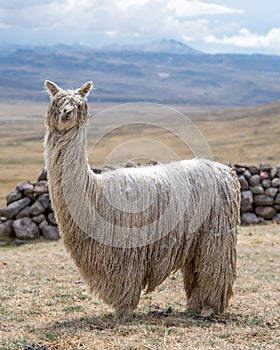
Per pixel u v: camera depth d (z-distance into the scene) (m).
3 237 7.84
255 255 6.43
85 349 3.21
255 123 59.88
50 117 3.68
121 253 3.73
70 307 4.24
